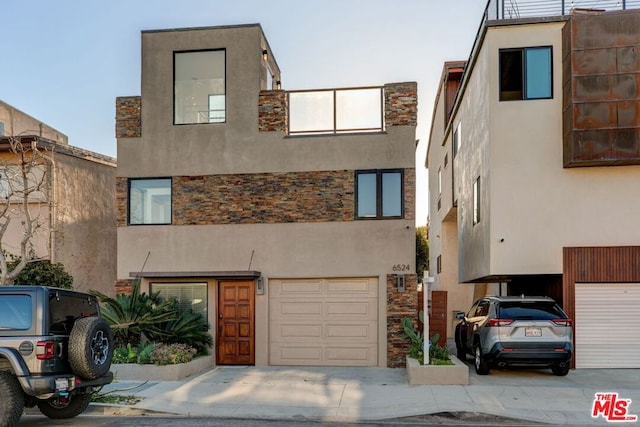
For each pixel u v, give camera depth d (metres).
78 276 17.97
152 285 14.74
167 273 14.23
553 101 14.32
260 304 14.37
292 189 14.52
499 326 11.89
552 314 12.00
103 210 19.64
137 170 15.05
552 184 14.20
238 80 14.90
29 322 7.89
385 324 13.97
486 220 14.89
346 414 9.30
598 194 14.06
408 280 13.95
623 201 13.98
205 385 11.45
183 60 15.22
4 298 7.98
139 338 13.85
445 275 25.97
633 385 11.28
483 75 15.41
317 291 14.39
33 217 16.78
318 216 14.38
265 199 14.61
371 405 9.81
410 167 14.21
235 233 14.62
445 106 24.92
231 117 14.85
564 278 13.74
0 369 7.89
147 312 13.31
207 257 14.66
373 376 12.49
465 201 19.30
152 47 15.22
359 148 14.38
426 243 36.12
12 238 16.84
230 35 14.99
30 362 7.73
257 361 14.24
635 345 13.50
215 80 15.09
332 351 14.21
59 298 8.39
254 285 14.45
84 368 8.16
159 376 11.96
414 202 14.17
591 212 14.05
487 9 15.62
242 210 14.65
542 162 14.27
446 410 9.36
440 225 27.16
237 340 14.38
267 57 15.96
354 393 10.68
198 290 14.62
